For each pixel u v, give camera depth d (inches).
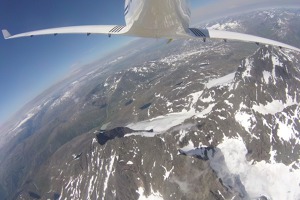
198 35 1282.0
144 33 1128.2
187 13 1177.4
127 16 1222.9
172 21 1026.7
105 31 1412.4
